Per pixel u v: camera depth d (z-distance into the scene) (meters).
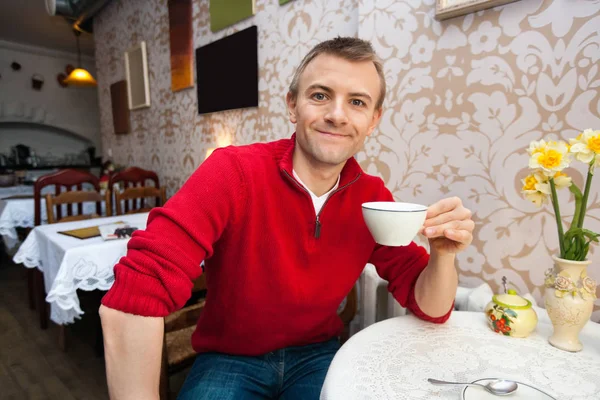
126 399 0.58
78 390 1.53
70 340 1.96
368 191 0.91
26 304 2.43
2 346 1.89
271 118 2.03
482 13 1.03
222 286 0.82
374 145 1.35
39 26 4.52
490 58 1.03
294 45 1.83
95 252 1.36
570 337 0.69
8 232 2.36
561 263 0.69
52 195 2.19
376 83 0.76
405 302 0.85
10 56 5.38
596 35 0.85
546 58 0.93
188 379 0.87
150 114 3.40
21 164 5.43
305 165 0.81
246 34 2.10
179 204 0.65
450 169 1.15
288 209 0.79
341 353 0.66
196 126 2.75
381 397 0.53
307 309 0.85
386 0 1.25
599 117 0.86
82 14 3.65
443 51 1.12
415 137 1.22
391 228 0.57
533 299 0.96
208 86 2.48
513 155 1.01
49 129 6.11
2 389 1.54
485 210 1.08
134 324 0.57
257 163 0.79
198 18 2.55
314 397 0.81
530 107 0.97
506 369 0.62
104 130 4.51
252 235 0.77
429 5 1.14
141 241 0.59
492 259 1.09
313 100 0.74
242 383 0.83
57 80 5.89
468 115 1.09
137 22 3.41
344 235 0.86
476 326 0.79
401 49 1.23
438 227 0.68
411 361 0.64
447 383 0.55
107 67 4.19
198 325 0.93
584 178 0.90
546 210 0.97
